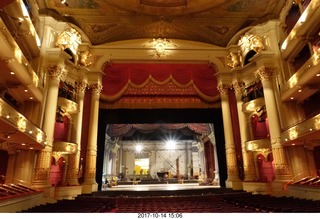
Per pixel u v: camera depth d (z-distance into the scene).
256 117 14.10
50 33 12.92
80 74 14.07
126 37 15.98
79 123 13.38
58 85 12.28
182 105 15.70
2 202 6.56
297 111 12.43
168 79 15.57
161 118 15.75
